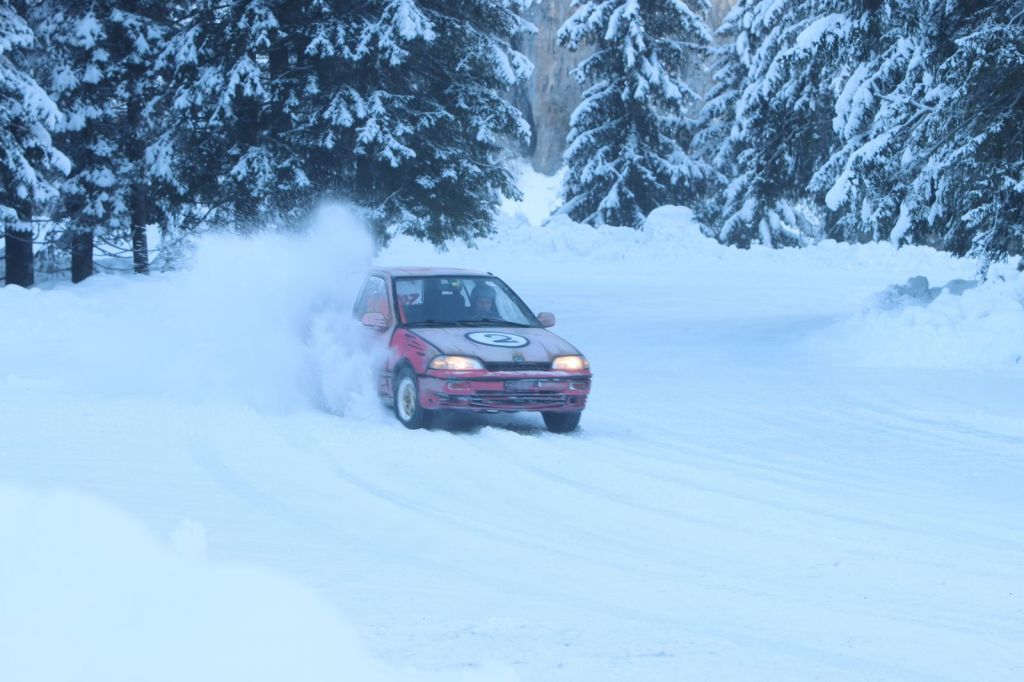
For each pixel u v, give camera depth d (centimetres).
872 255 11362
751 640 1409
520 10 8369
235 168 7350
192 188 8000
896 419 3419
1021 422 3309
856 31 6278
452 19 7781
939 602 1608
